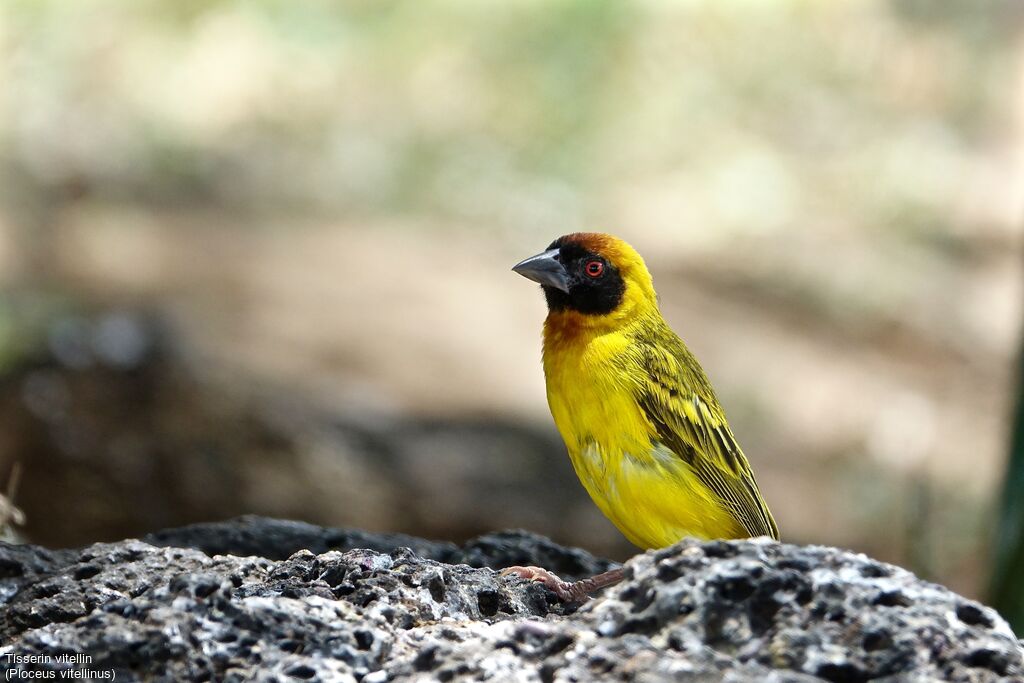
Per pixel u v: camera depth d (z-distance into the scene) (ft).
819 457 52.08
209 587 13.85
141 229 65.77
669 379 21.63
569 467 45.01
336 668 13.05
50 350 39.42
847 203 78.95
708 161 81.51
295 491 39.29
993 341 64.03
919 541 43.91
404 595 14.80
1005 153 86.53
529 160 80.28
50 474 36.22
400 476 42.14
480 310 60.13
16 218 63.72
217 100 80.84
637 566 13.94
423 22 89.86
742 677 12.22
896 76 92.48
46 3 83.30
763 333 62.49
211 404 40.27
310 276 62.28
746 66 90.17
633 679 12.35
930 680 12.58
